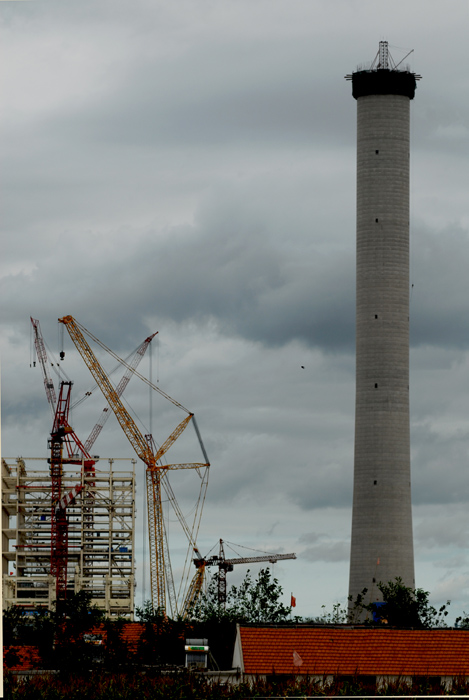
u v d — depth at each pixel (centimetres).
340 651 12175
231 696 10150
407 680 11800
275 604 19400
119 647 14088
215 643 14750
